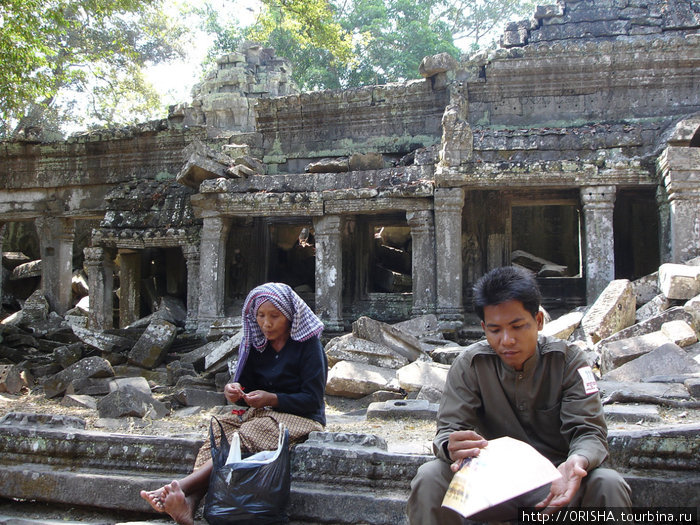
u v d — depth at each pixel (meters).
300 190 10.53
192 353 9.02
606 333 7.51
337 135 12.10
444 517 2.73
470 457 2.66
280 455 3.24
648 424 4.26
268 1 16.28
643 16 10.59
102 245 12.33
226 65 18.02
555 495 2.46
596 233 9.54
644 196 10.91
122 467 4.03
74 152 14.04
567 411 2.78
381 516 3.37
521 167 9.59
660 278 8.18
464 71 11.07
